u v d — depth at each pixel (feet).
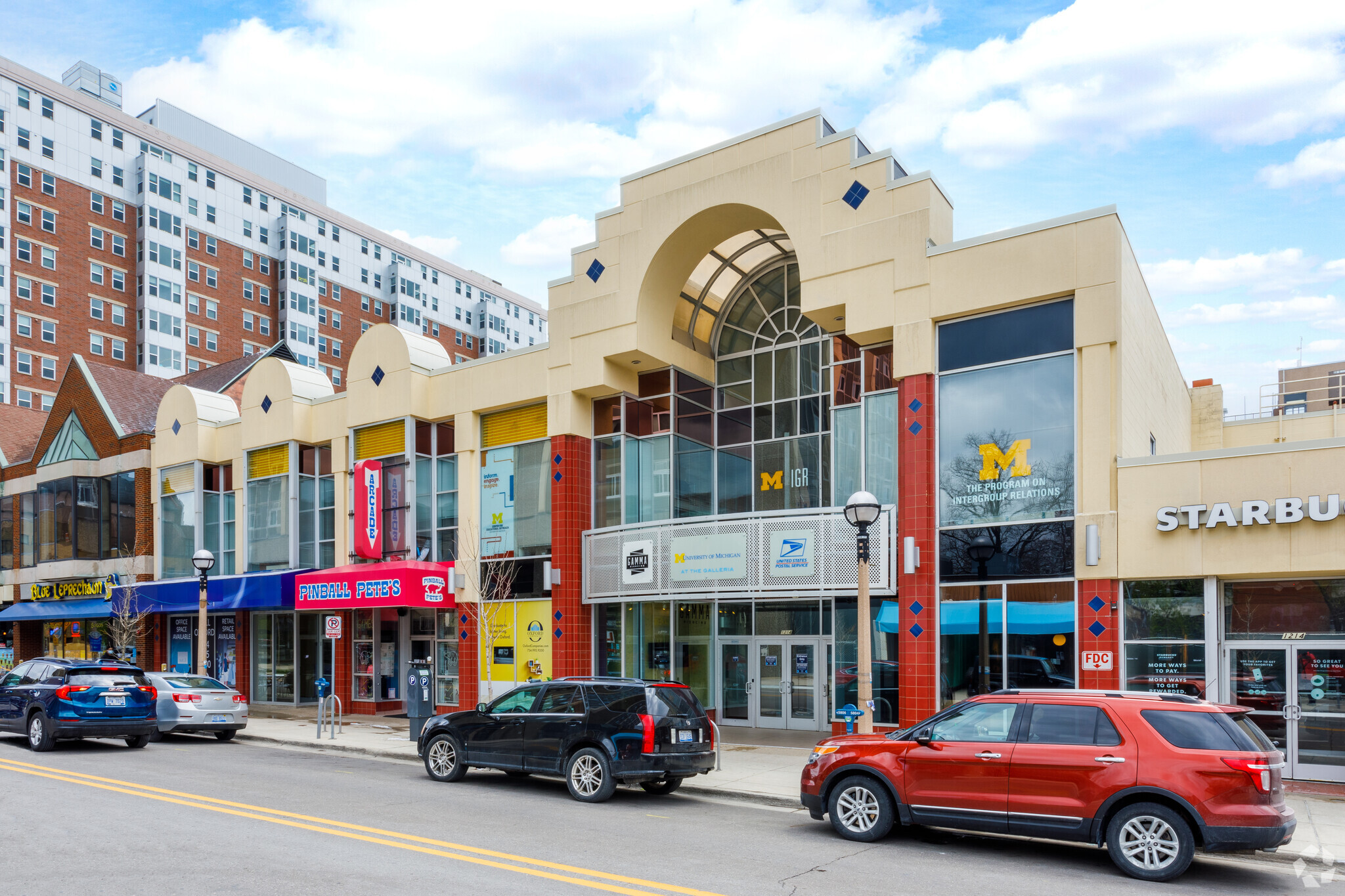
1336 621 45.57
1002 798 31.24
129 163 225.56
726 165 66.28
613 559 68.08
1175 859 28.53
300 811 36.76
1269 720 46.62
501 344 346.13
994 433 54.03
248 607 84.64
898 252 57.82
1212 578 47.37
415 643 84.07
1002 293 53.88
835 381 63.87
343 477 84.79
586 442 72.74
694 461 73.51
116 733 56.90
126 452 105.81
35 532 115.34
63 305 207.10
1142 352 58.59
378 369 82.17
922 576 54.65
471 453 77.46
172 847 29.96
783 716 67.15
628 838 33.37
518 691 45.37
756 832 35.22
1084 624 49.93
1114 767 29.76
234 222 249.34
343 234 282.77
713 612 70.95
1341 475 44.16
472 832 33.60
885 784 33.53
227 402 101.55
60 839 31.14
